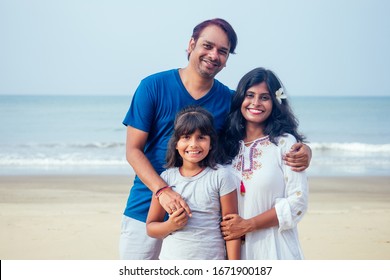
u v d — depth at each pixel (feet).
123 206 33.17
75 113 128.77
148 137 14.35
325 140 86.48
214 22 13.78
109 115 124.67
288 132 13.71
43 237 25.41
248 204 13.17
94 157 62.90
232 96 14.29
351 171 52.54
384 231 26.94
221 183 12.94
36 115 123.85
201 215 12.88
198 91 14.05
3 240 24.86
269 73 13.70
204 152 12.96
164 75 14.17
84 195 37.37
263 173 13.16
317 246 24.16
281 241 13.11
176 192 12.96
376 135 92.84
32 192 38.58
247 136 13.89
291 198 13.00
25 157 62.85
